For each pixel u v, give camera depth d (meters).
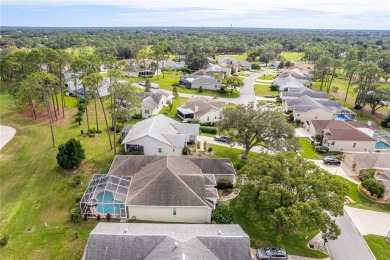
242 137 52.38
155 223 36.69
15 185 45.50
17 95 68.69
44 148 57.56
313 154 61.53
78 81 92.00
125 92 53.41
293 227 30.36
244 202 36.00
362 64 94.31
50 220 37.81
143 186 39.12
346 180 51.47
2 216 38.41
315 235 37.22
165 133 57.88
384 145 63.59
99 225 33.50
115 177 41.44
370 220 40.81
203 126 72.38
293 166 35.56
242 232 32.25
